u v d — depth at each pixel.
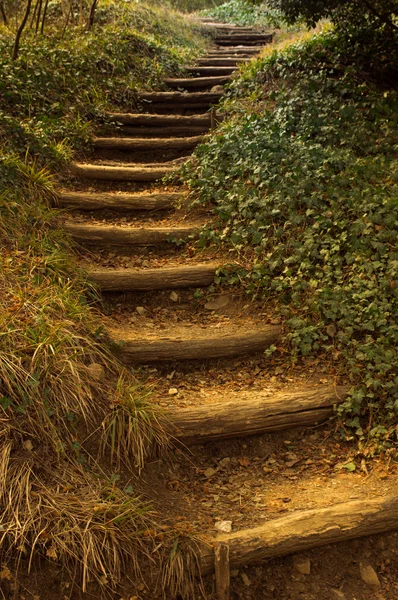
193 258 5.41
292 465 3.85
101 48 9.00
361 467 3.76
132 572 3.08
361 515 3.37
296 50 7.82
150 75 9.12
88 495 3.28
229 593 3.16
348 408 4.01
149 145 7.25
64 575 3.02
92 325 4.36
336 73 7.49
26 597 2.95
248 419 3.95
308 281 4.88
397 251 4.83
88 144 7.19
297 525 3.33
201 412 3.92
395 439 3.88
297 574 3.28
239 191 5.71
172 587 3.09
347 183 5.55
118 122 7.79
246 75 8.10
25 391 3.50
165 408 3.92
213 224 5.65
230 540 3.23
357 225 4.99
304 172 5.69
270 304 4.89
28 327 3.78
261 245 5.20
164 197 6.06
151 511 3.32
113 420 3.63
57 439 3.45
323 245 5.03
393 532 3.43
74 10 10.20
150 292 5.07
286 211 5.41
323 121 6.51
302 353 4.43
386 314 4.39
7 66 7.37
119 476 3.49
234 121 7.06
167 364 4.43
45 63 7.88
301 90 7.12
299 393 4.12
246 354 4.54
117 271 5.04
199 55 10.91
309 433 4.05
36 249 4.79
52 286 4.38
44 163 6.30
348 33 7.68
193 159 6.58
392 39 7.44
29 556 3.02
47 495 3.20
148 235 5.54
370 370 4.17
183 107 8.50
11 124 6.25
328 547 3.36
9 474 3.22
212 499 3.59
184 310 4.98
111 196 6.00
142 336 4.50
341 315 4.52
